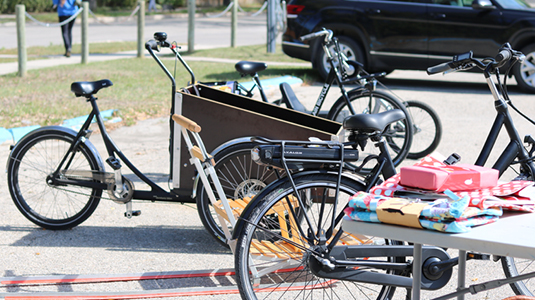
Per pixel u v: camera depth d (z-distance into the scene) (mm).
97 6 33344
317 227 2693
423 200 2180
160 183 5180
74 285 3234
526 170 3145
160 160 5895
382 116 2752
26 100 8172
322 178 2742
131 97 8609
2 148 6215
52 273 3385
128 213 3955
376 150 6133
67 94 8688
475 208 2027
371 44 9969
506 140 6547
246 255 2701
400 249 2688
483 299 3129
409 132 5262
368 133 2754
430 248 2637
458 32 9602
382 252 2682
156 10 33281
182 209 4582
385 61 10047
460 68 3182
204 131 3645
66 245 3816
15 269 3430
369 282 2650
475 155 5914
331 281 3258
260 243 3180
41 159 5246
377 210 2080
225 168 3652
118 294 3080
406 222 2023
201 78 10164
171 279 3330
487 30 9500
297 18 10359
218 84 4555
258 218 2695
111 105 8016
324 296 3152
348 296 3170
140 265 3525
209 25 25562
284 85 5367
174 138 3699
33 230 4078
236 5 15711
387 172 2773
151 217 4383
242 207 3311
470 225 1990
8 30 20734
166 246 3836
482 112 8078
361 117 2699
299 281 3289
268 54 14070
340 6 10055
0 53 13914
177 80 10039
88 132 3980
